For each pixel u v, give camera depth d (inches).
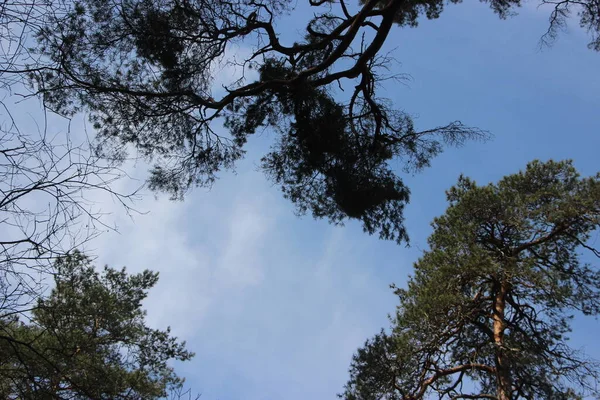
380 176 410.6
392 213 416.5
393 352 504.4
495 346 490.3
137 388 288.4
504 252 540.1
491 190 550.6
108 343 320.8
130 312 450.3
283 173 425.1
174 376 463.2
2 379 197.3
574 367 483.5
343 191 400.8
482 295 546.9
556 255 546.6
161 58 315.9
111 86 291.0
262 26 343.9
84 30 272.5
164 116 339.0
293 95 366.0
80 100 285.7
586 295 514.6
